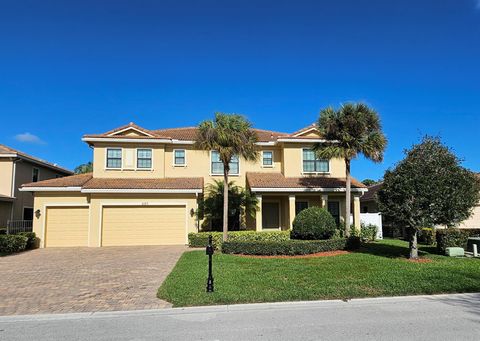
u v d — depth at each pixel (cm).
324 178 2338
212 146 1694
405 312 699
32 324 665
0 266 1350
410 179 1327
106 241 2000
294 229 1816
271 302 782
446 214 1306
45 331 620
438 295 840
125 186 2019
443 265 1208
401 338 547
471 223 2386
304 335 569
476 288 877
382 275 1023
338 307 743
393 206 1376
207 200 2125
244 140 1714
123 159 2236
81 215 2022
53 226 2002
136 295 874
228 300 784
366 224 2283
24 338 584
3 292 924
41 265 1359
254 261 1332
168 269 1234
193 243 1866
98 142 2219
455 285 895
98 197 2011
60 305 794
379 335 563
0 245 1706
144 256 1555
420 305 753
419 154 1377
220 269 1154
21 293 912
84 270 1236
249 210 2128
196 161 2362
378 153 1800
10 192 2373
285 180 2256
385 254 1505
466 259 1370
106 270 1230
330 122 1823
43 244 1962
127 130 2256
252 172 2412
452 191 1303
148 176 2239
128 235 2016
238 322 647
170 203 2053
